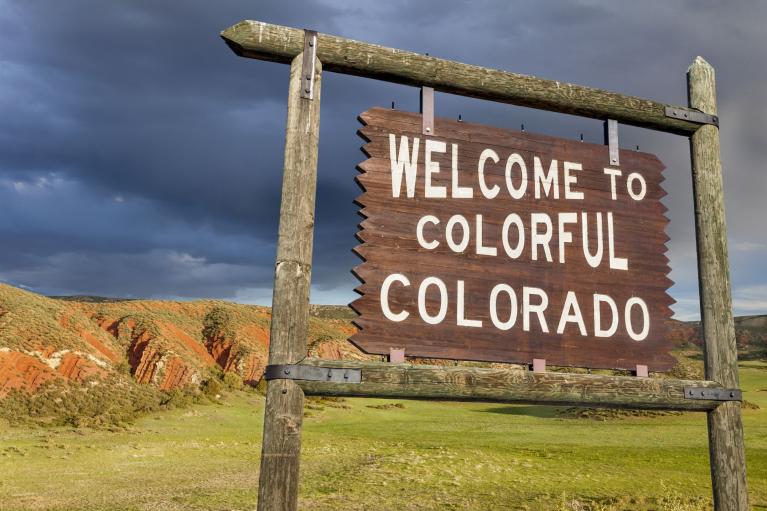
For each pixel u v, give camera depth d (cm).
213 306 10281
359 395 377
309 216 387
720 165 505
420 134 436
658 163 497
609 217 473
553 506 2014
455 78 443
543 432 5375
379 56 425
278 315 370
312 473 2756
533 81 464
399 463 3098
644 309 464
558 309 443
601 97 481
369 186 418
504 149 456
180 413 5572
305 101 400
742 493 444
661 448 4031
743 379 11850
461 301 420
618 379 432
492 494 2248
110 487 2275
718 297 475
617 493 2288
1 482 2303
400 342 402
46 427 4350
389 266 411
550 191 461
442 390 391
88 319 7600
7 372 5059
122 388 5741
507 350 424
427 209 427
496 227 440
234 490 2252
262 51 402
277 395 360
